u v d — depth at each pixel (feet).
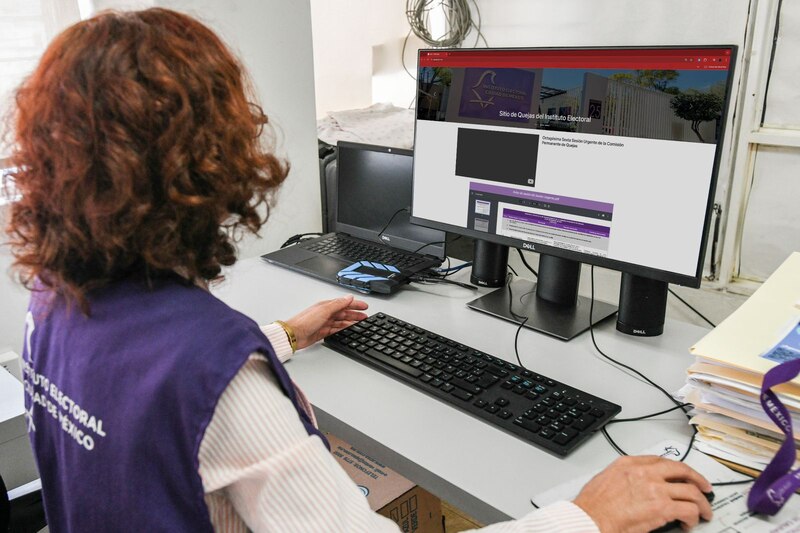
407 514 4.99
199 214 2.06
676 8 7.89
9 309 5.87
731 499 2.76
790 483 2.62
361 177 5.86
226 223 2.27
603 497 2.52
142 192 1.96
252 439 2.00
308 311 4.23
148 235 1.99
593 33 8.65
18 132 2.07
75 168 1.93
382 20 9.82
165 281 2.17
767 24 7.28
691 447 3.13
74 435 2.14
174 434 1.97
